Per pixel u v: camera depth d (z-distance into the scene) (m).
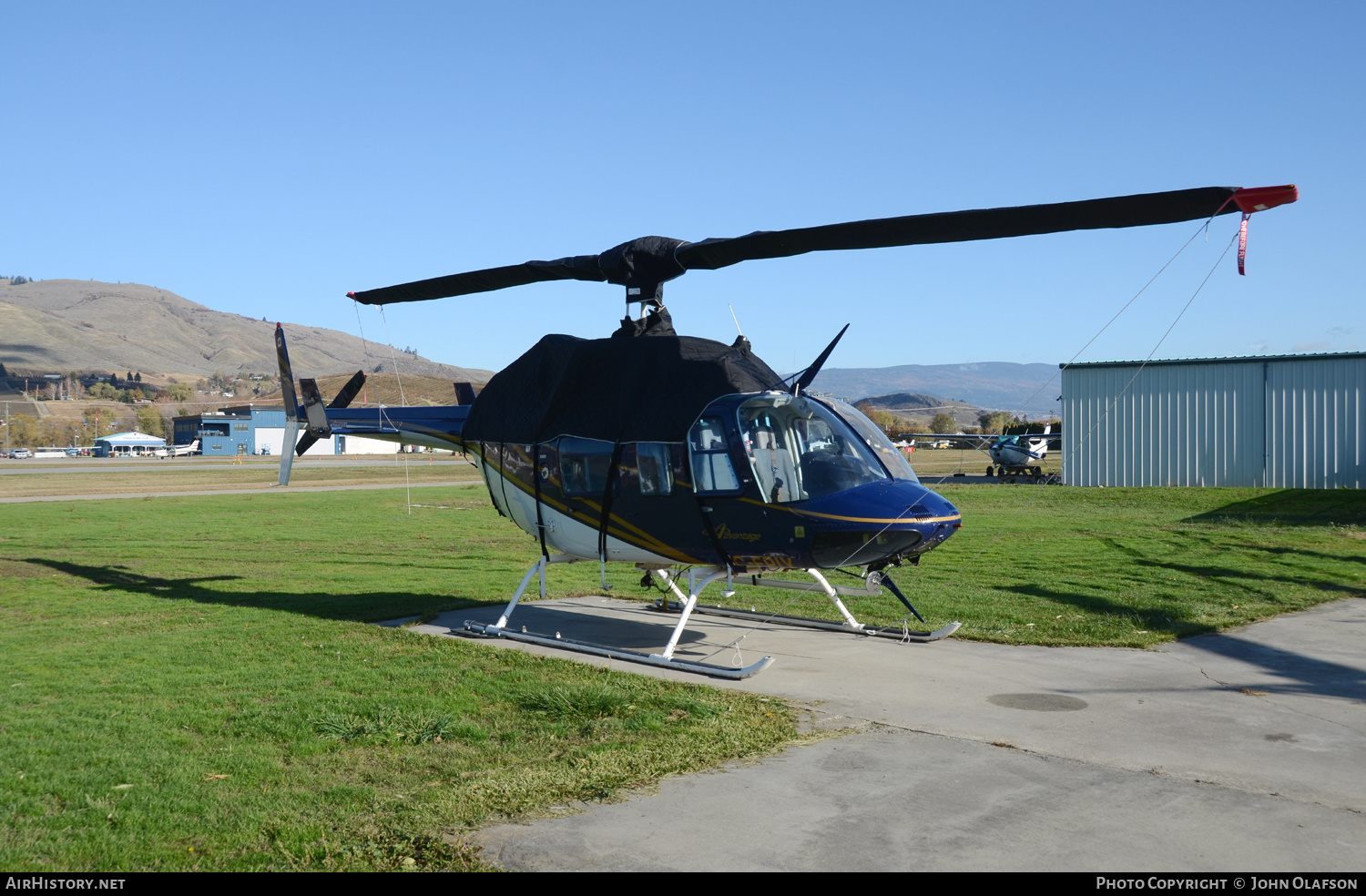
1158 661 8.74
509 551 19.28
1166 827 4.73
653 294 8.80
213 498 36.88
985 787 5.33
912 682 7.98
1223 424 31.98
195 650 9.30
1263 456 31.28
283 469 12.52
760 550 8.34
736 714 6.84
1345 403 29.98
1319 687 7.73
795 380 8.58
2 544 20.78
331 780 5.46
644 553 9.13
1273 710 7.03
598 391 9.28
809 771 5.61
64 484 49.44
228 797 5.17
